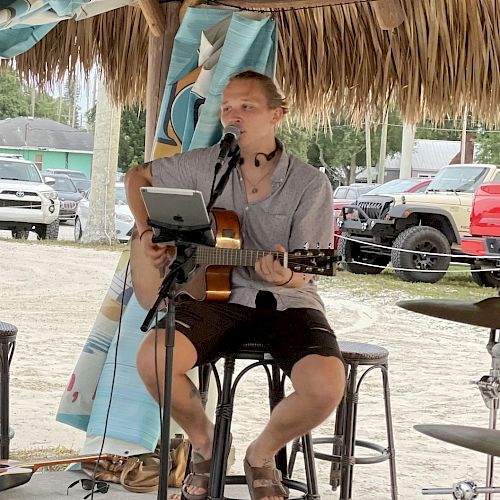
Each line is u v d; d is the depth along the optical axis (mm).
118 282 4266
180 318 3213
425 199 13102
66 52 5133
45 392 6316
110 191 17672
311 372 3041
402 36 4613
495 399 3088
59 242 17250
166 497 2766
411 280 13055
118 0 4594
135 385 4055
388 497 4297
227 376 3225
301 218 3336
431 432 2400
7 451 4012
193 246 2783
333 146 32500
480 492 2814
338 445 4059
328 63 4789
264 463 3188
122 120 32062
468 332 10023
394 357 8281
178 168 3480
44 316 9422
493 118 4621
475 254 12250
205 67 4223
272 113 3367
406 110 4715
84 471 4113
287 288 3268
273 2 4355
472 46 4520
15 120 40125
